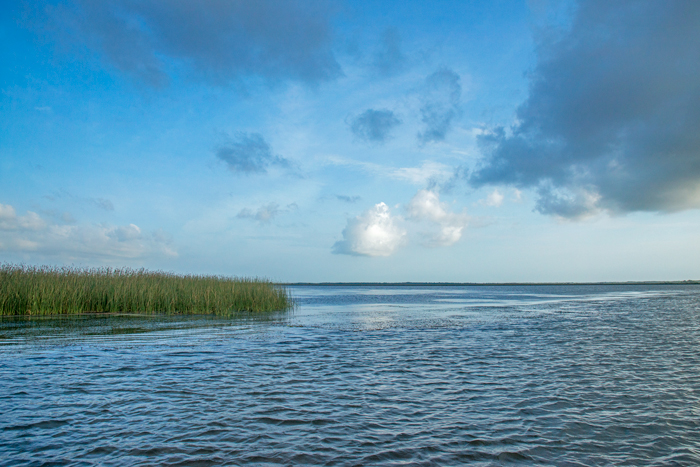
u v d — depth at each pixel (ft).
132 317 75.97
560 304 143.02
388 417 25.71
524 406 28.02
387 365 40.11
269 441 21.89
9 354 42.75
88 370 36.50
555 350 48.88
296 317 84.58
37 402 27.76
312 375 35.88
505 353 46.75
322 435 22.77
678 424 25.02
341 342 53.52
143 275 95.35
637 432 23.76
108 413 25.88
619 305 136.98
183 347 47.93
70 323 65.98
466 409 27.32
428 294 251.39
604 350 49.03
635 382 34.24
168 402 28.12
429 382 33.94
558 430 23.89
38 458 19.70
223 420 24.89
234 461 19.54
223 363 40.09
